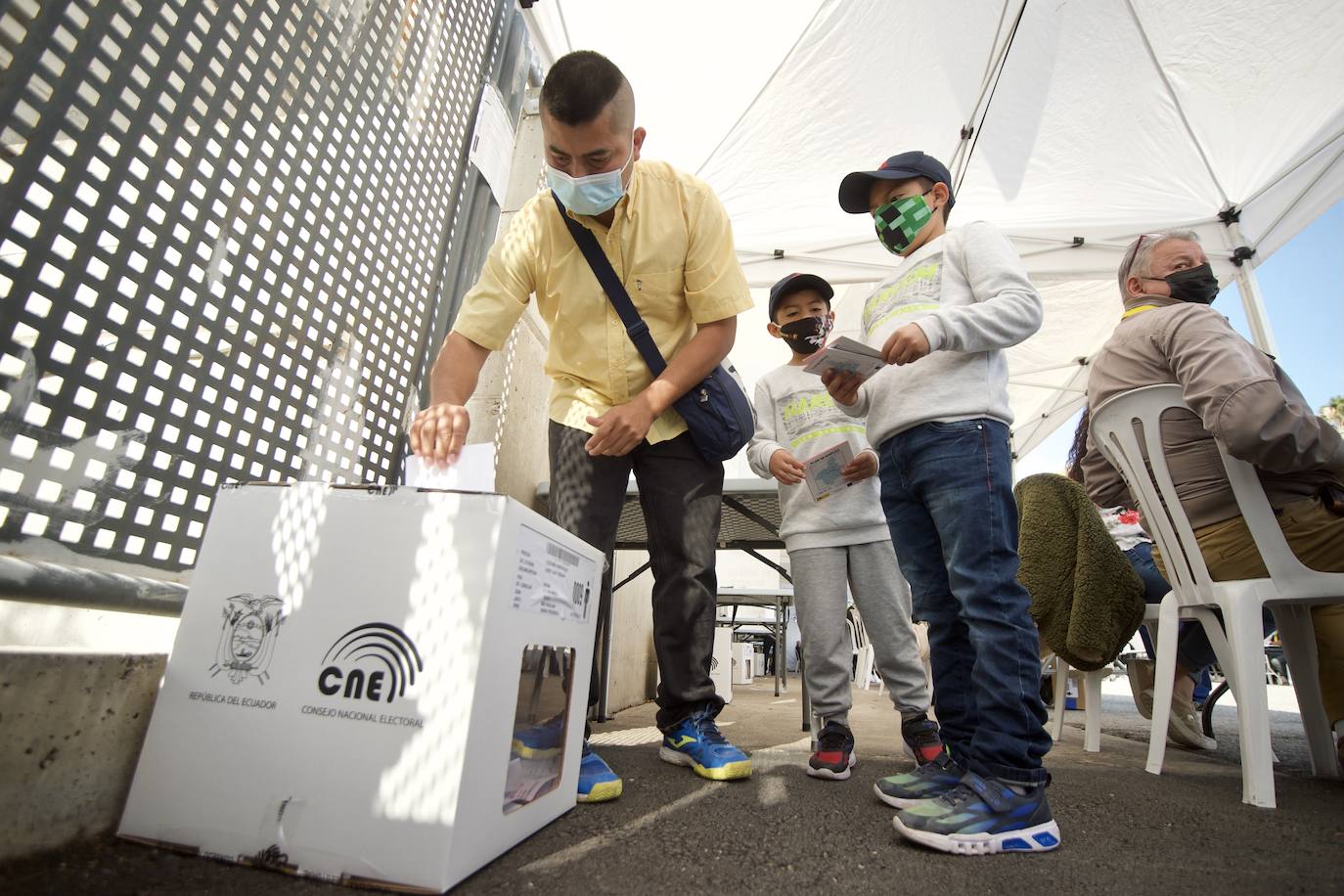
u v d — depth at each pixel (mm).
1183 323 1411
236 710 762
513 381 2105
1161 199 3805
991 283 1148
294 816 710
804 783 1353
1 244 718
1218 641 1396
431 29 1550
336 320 1263
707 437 1307
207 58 958
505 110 1939
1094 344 5840
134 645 938
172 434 935
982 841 894
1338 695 1500
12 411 736
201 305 970
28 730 669
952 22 3199
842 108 3533
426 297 1567
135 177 863
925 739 1495
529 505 2234
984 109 3525
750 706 3275
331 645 757
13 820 656
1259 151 3531
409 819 684
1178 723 2031
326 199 1218
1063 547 1882
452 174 1658
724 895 709
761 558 2703
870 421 1297
